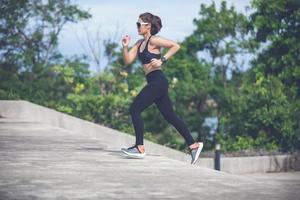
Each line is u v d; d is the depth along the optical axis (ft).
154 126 140.77
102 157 24.45
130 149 23.98
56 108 94.53
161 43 23.34
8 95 66.28
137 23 23.57
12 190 15.90
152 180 17.98
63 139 33.14
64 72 115.03
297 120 91.61
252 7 104.83
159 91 23.82
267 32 104.94
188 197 15.08
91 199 14.76
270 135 93.30
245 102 97.96
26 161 22.77
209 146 146.82
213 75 156.56
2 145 29.48
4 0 141.38
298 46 100.99
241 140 92.12
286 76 100.07
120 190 16.12
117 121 96.53
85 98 96.37
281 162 68.54
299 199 14.70
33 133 36.94
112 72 123.75
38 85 123.85
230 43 153.58
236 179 18.22
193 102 151.33
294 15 101.76
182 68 152.35
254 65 112.16
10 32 141.90
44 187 16.47
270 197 15.01
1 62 136.46
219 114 144.15
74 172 19.66
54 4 145.59
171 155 62.44
